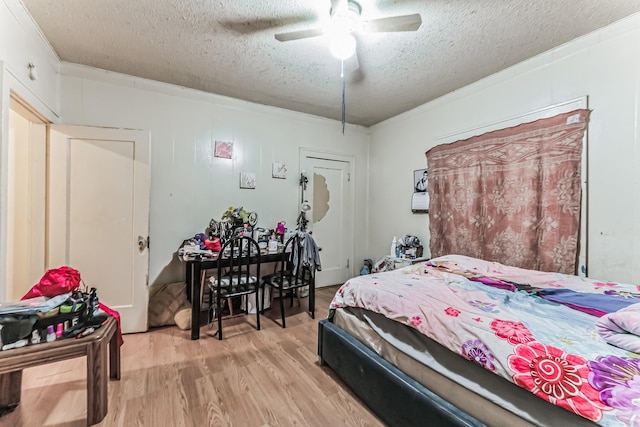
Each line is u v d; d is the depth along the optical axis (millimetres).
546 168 2223
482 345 1042
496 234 2557
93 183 2400
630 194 1867
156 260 2863
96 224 2408
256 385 1722
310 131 3793
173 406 1523
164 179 2891
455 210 2928
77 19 1883
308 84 2846
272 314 2938
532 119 2336
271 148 3498
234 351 2146
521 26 1920
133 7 1767
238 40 2119
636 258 1846
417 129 3449
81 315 1440
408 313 1363
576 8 1743
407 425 1255
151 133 2807
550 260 2193
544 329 1075
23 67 1852
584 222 2062
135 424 1390
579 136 2057
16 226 2305
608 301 1410
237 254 2600
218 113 3154
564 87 2150
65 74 2463
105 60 2424
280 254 2775
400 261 3203
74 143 2355
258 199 3424
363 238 4309
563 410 831
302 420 1437
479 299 1443
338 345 1746
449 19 1846
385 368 1393
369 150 4305
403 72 2574
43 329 1309
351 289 1809
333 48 1794
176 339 2350
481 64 2434
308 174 3805
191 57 2357
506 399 968
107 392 1537
